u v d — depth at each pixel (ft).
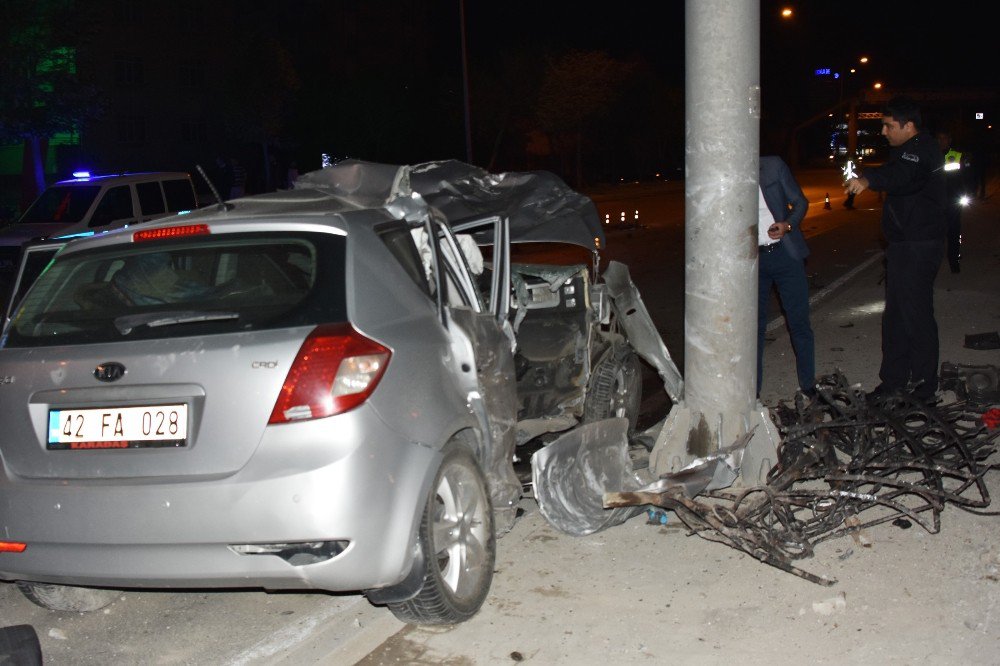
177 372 11.57
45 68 82.64
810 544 15.03
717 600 13.89
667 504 15.48
